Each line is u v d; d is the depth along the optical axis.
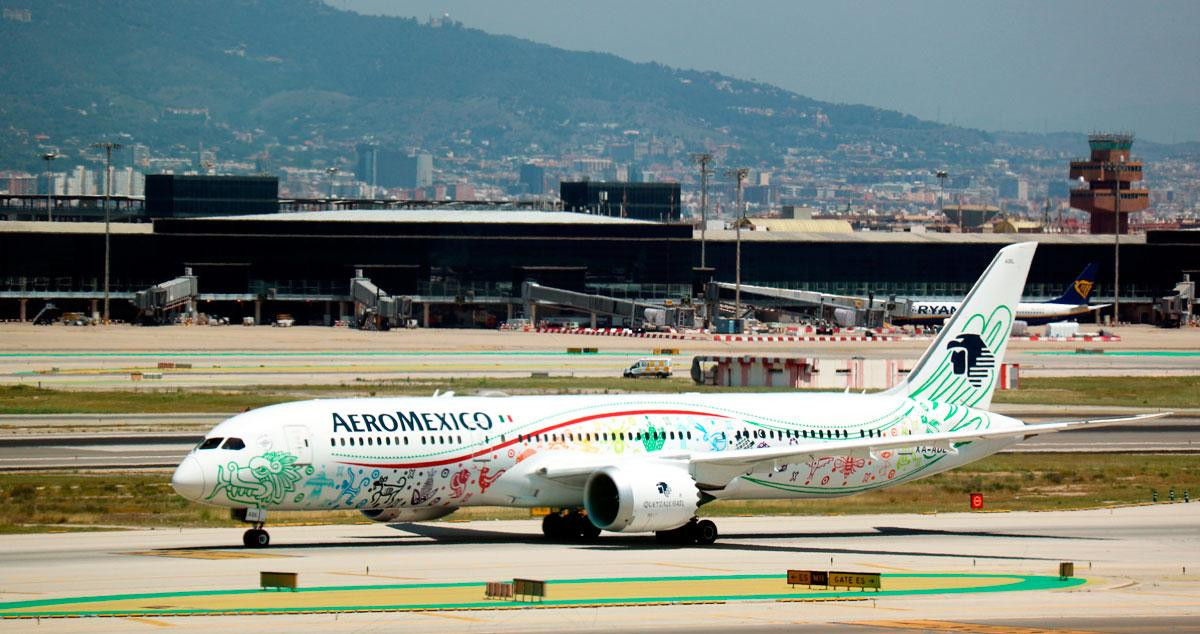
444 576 188.62
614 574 193.00
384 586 179.50
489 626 153.88
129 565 196.12
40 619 155.62
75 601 167.50
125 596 171.00
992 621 162.38
